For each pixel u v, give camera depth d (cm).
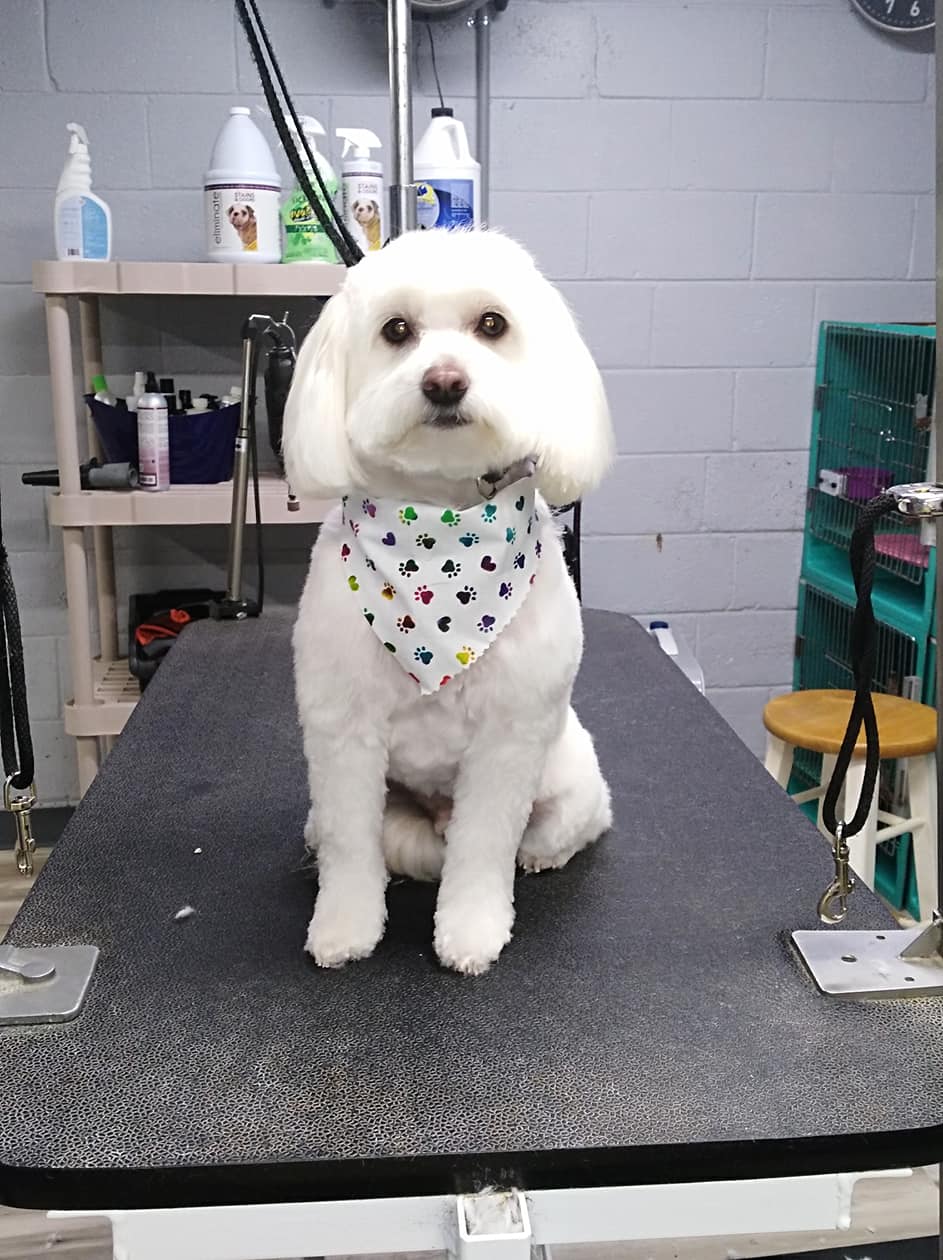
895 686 242
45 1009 98
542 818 121
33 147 240
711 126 253
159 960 107
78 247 215
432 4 222
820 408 267
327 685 109
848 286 264
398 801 126
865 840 206
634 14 246
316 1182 83
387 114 246
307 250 218
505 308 108
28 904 116
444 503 109
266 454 256
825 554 273
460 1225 83
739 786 145
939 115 94
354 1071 92
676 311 262
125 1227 86
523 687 108
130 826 132
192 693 174
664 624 258
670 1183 86
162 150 243
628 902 118
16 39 235
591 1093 90
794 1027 98
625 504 271
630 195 255
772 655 282
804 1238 160
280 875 122
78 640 229
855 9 250
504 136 250
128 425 227
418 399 101
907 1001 101
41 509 257
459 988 103
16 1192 82
